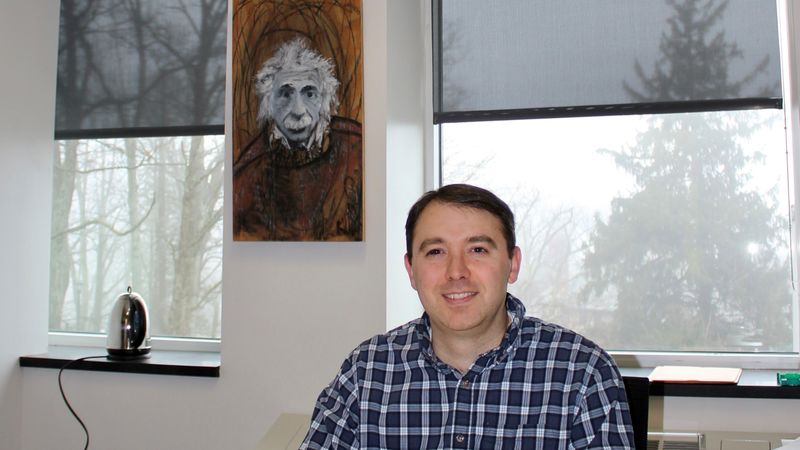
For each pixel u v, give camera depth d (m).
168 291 2.82
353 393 1.42
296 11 2.33
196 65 2.79
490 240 1.32
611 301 2.59
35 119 2.70
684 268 2.54
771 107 2.48
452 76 2.71
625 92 2.56
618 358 2.55
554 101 2.62
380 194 2.29
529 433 1.29
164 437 2.45
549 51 2.63
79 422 2.53
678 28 2.54
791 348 2.46
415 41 2.64
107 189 2.87
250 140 2.35
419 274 1.35
